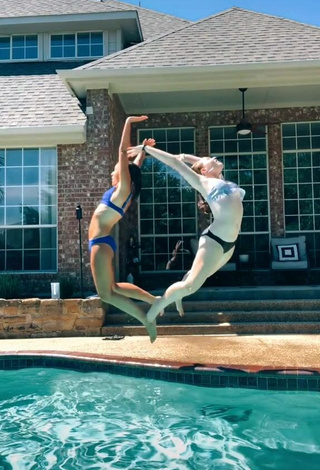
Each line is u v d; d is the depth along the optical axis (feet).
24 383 19.81
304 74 31.89
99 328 26.53
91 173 32.58
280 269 35.35
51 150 34.09
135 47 34.60
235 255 38.58
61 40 44.57
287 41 34.58
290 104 38.93
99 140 32.55
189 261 39.60
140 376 18.88
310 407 16.37
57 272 32.78
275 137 39.40
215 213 15.26
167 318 27.50
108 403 17.54
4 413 16.74
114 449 13.76
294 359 19.33
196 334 26.09
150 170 40.63
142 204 40.45
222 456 13.17
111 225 13.94
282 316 27.17
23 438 14.66
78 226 32.45
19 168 34.22
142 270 39.91
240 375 17.39
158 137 40.63
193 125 39.99
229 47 34.14
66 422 15.87
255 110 39.52
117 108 36.06
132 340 24.64
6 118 34.32
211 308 28.37
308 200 39.40
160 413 16.44
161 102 38.01
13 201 34.17
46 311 26.76
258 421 15.48
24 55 44.80
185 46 34.55
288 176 39.65
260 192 39.63
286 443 13.87
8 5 50.65
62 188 32.73
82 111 34.99
